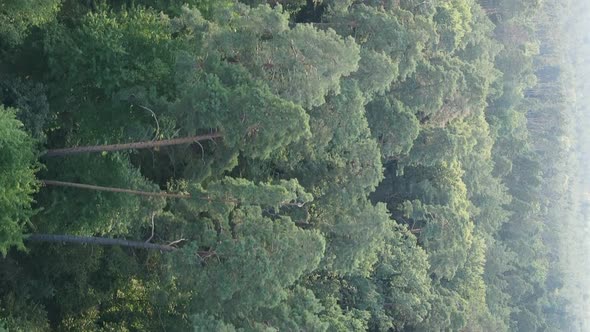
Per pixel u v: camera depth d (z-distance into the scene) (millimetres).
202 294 30641
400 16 44562
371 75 39188
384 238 46094
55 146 33062
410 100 46812
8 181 26469
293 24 45406
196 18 32156
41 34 31219
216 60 30953
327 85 32531
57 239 31672
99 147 30312
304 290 35156
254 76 32531
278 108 28250
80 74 30844
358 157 40062
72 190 32219
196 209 31797
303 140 37469
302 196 31984
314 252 31266
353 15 41938
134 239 35094
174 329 34062
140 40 31312
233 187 30156
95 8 34219
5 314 33344
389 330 48312
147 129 31844
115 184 31719
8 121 25656
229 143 29078
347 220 39250
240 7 33094
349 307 44312
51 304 37031
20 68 31812
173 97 31859
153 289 35719
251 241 29656
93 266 37031
